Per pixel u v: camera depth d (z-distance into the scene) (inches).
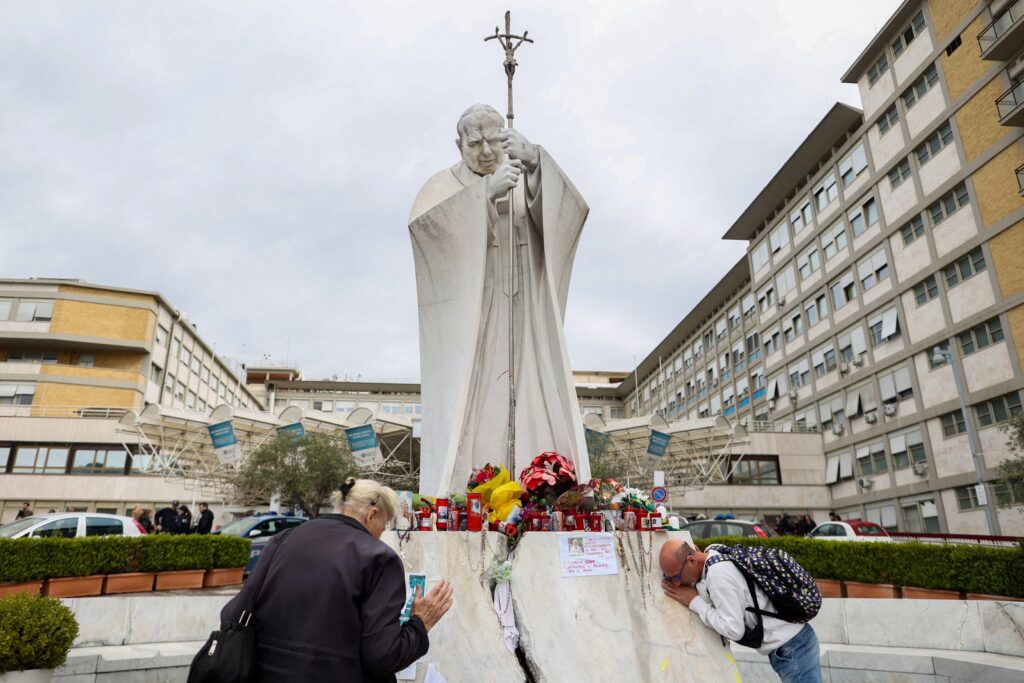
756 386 1644.9
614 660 167.5
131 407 1478.8
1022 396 900.6
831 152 1352.1
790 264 1475.1
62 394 1437.0
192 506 1232.2
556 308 257.0
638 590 178.4
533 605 171.8
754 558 160.1
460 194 258.1
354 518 119.5
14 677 198.4
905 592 335.3
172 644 303.1
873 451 1198.9
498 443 258.1
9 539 331.6
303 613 103.8
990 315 948.6
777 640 156.1
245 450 1022.4
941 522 1024.9
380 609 106.4
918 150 1096.8
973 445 884.0
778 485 1336.1
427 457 255.3
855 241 1250.6
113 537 381.7
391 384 2495.1
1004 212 934.4
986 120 963.3
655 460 1141.7
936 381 1045.2
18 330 1457.9
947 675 234.5
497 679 162.9
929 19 1065.5
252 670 100.3
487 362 265.7
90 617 294.0
